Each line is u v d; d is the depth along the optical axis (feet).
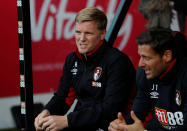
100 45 23.53
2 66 41.37
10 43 41.29
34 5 40.83
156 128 22.02
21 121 23.49
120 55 23.62
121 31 43.50
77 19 23.24
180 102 20.13
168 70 19.81
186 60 20.03
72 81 25.31
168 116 21.01
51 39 42.22
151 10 30.37
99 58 23.63
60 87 26.05
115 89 23.06
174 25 39.34
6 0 40.24
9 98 42.22
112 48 24.08
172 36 19.52
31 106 23.11
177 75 20.06
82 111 22.94
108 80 23.38
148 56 19.27
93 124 22.90
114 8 43.39
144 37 19.24
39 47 41.70
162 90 20.97
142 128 20.63
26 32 22.17
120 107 23.16
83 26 22.97
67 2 42.22
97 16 23.03
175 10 34.27
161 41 19.01
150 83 21.75
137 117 22.48
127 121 22.49
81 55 23.93
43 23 41.50
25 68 22.53
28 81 22.71
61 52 42.96
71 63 25.14
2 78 41.55
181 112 20.27
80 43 23.39
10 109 42.06
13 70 42.01
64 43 42.91
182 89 19.97
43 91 42.63
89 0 42.80
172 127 20.93
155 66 19.49
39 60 41.91
